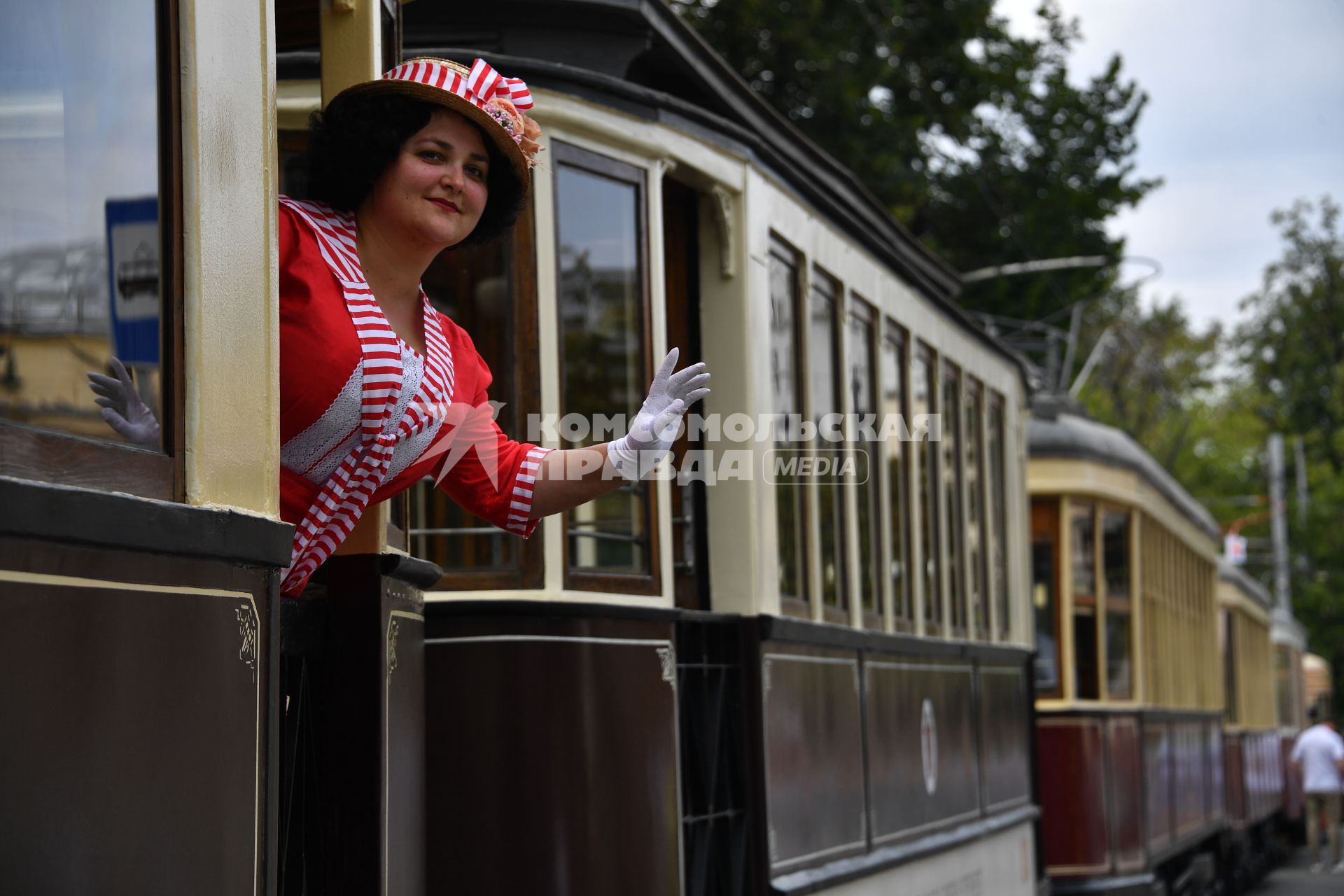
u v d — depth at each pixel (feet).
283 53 17.28
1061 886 40.83
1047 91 77.61
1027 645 37.99
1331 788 79.00
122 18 8.45
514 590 17.34
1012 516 37.88
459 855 16.93
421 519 17.67
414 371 10.55
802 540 22.49
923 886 26.96
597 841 17.25
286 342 10.11
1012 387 38.58
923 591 29.07
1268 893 67.87
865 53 64.03
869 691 24.85
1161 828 47.52
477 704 17.08
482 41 18.99
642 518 18.65
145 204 8.59
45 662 7.26
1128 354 104.53
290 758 11.24
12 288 7.50
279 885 10.75
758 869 19.85
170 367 8.72
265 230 9.74
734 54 60.85
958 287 35.04
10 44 7.54
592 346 18.11
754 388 20.75
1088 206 75.82
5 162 7.48
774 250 22.11
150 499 8.23
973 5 67.15
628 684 17.92
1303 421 171.63
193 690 8.45
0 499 6.94
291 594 10.81
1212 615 66.54
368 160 10.47
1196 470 165.48
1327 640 149.79
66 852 7.38
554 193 17.69
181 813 8.30
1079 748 41.68
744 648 20.30
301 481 10.46
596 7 18.84
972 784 31.35
